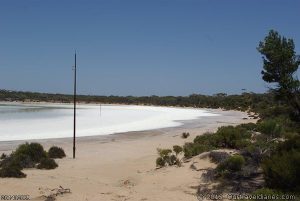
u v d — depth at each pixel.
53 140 40.09
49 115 84.50
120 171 21.55
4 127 53.88
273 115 38.81
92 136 44.44
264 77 16.30
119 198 14.18
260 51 16.20
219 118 84.25
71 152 30.78
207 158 19.84
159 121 73.12
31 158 24.27
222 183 15.65
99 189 15.68
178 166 19.94
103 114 94.56
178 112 112.62
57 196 14.02
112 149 32.69
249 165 17.03
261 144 18.88
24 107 131.38
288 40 16.03
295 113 16.89
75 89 31.89
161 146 34.16
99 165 23.92
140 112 109.19
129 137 43.75
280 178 13.33
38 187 15.32
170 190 15.71
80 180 17.89
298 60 16.03
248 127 30.98
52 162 22.94
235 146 23.39
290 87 15.86
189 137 41.50
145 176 18.80
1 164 22.73
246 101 134.00
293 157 13.55
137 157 27.36
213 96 184.12
